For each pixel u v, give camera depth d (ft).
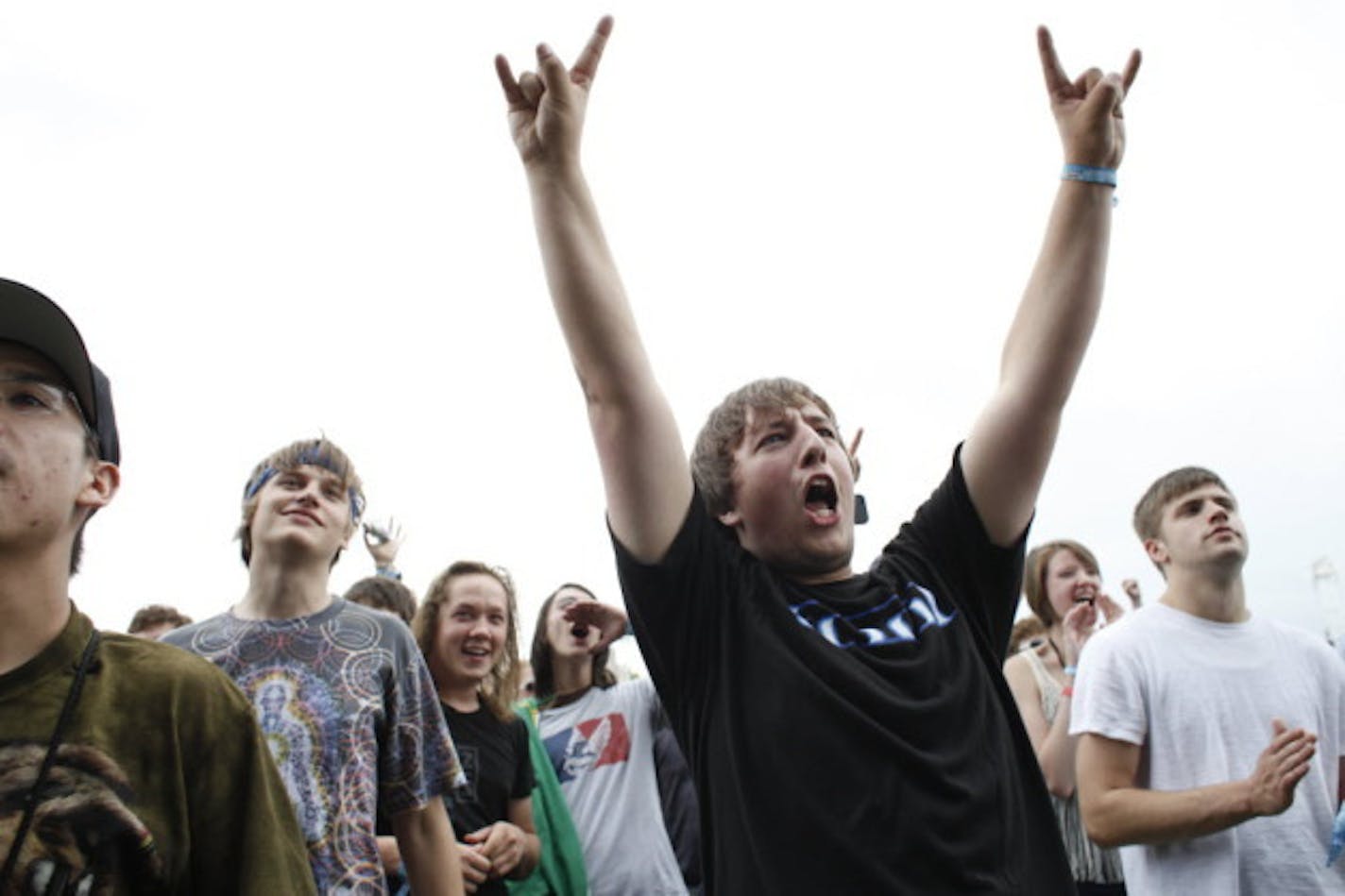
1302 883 8.31
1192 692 8.88
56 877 3.54
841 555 6.24
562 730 12.76
